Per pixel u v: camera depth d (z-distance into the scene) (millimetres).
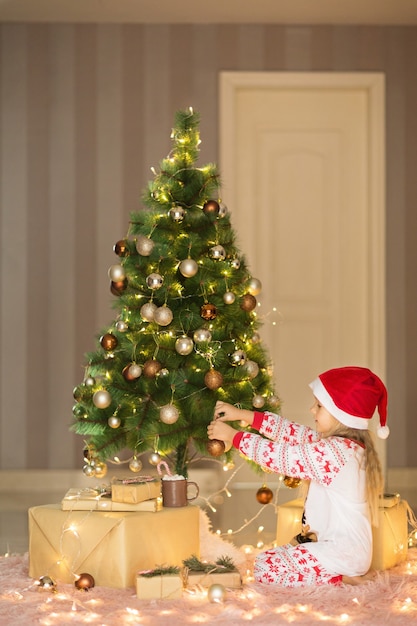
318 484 2738
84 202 5109
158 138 5113
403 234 5152
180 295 3025
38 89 5105
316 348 5230
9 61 5102
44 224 5105
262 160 5242
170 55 5117
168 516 2705
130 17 5031
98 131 5113
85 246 5109
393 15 5000
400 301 5152
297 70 5141
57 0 4789
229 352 3029
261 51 5133
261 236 5242
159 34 5113
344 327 5227
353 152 5238
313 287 5242
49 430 5078
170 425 2953
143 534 2625
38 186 5105
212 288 3012
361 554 2646
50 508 2766
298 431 2900
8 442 5074
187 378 2986
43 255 5105
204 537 3037
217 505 4461
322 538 2691
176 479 2818
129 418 2932
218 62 5125
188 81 5117
